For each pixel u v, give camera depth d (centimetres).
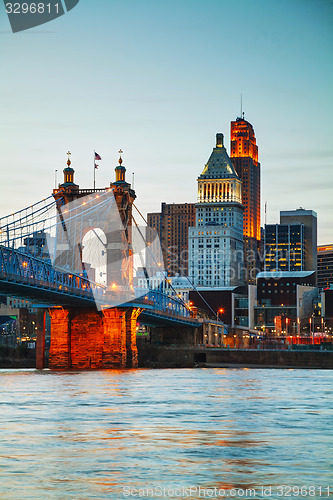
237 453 5631
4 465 5159
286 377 15888
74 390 11675
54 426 7088
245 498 4334
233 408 8775
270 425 7219
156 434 6575
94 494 4388
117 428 6950
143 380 14588
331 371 19388
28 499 4281
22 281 16038
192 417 7844
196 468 5084
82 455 5525
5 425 7162
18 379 15025
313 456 5531
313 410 8588
